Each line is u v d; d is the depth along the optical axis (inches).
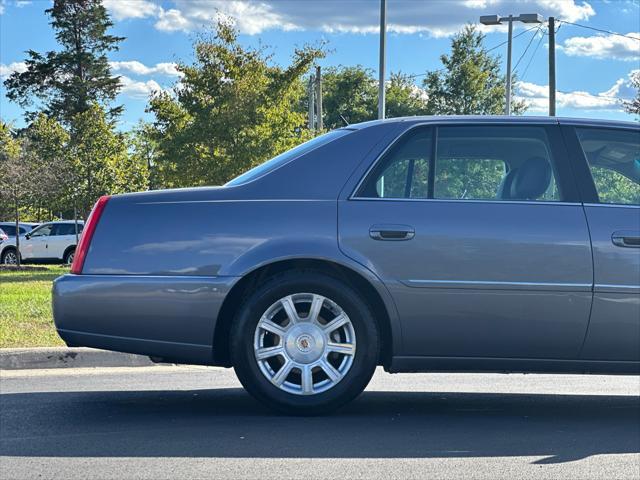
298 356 208.8
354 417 217.0
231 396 245.0
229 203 211.5
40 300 452.1
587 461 179.8
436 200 211.9
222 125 941.8
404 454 182.9
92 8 2479.1
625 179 218.2
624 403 244.1
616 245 208.5
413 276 206.5
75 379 271.6
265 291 207.5
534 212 210.4
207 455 180.9
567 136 219.8
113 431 201.3
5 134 1145.4
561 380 283.1
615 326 208.2
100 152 1323.8
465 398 248.4
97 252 210.2
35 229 1176.8
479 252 206.7
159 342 208.7
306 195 211.9
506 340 208.2
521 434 202.5
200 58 957.8
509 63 1312.7
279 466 173.2
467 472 170.4
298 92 996.6
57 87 2449.6
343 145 217.3
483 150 218.1
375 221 208.5
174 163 971.3
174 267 207.9
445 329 207.6
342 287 207.9
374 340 208.8
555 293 206.8
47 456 180.4
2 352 289.6
